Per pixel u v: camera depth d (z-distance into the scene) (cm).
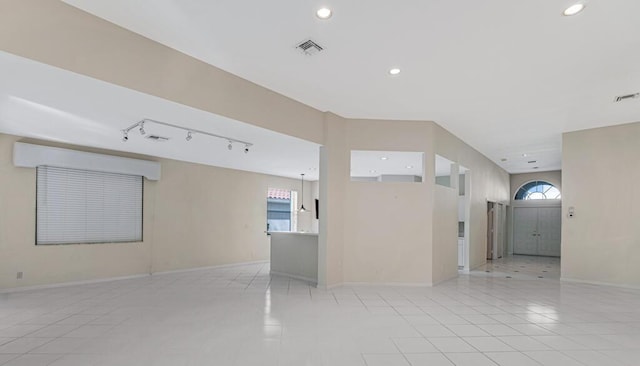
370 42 359
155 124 474
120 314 431
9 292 546
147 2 294
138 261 710
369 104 555
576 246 691
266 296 533
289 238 731
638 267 625
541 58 389
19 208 562
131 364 288
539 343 346
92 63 313
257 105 472
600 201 670
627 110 571
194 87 396
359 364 293
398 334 366
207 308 461
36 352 312
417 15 309
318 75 443
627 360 308
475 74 435
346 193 623
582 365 297
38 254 578
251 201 966
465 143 810
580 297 551
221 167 888
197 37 353
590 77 439
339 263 608
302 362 295
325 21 321
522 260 1069
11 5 271
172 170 777
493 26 325
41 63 284
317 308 464
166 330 371
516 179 1273
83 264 629
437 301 512
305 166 880
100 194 660
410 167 943
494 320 421
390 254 625
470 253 844
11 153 555
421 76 443
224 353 312
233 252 906
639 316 445
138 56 346
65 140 591
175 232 779
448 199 710
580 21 314
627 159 645
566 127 679
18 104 393
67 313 435
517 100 529
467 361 302
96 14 314
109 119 453
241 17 316
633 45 356
